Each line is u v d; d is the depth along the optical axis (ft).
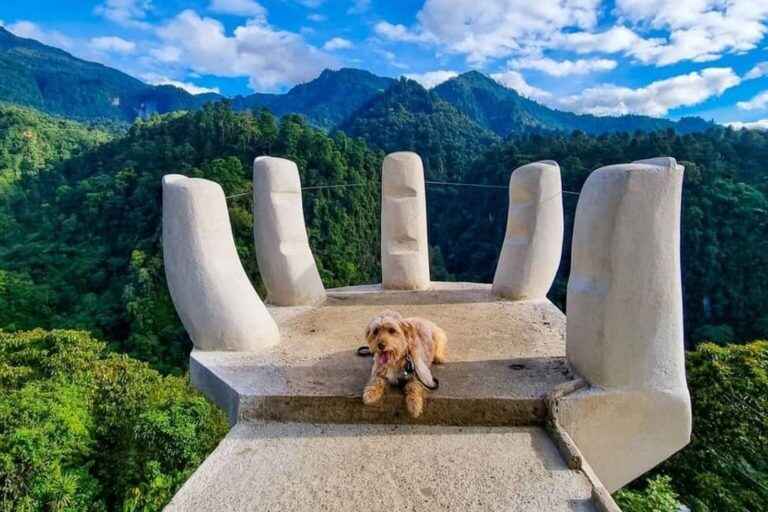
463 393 10.17
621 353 9.94
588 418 9.96
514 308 16.29
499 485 8.33
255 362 12.10
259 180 16.66
